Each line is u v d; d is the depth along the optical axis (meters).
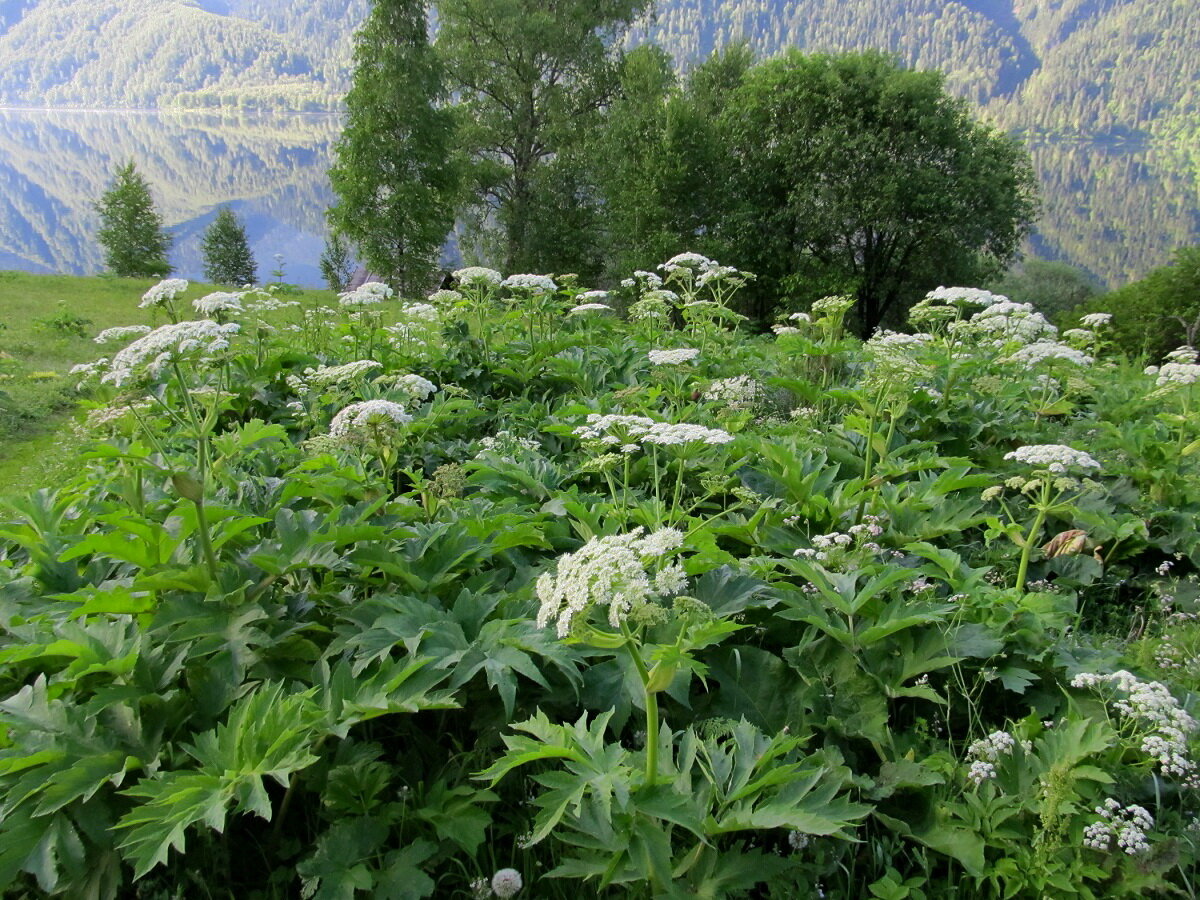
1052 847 2.65
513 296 10.27
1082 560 5.11
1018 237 33.81
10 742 2.86
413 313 10.03
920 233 31.45
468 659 3.02
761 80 33.06
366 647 3.06
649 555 2.59
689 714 3.42
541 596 2.67
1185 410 6.86
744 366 8.91
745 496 4.56
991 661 3.63
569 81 40.66
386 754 3.24
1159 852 2.64
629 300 25.77
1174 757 2.85
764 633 3.89
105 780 2.59
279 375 8.29
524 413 7.89
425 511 4.54
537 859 2.84
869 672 3.48
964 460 5.67
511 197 41.28
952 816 2.97
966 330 8.74
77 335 16.19
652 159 31.23
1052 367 7.60
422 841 2.72
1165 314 21.39
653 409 7.21
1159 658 4.16
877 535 4.80
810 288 31.05
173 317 5.75
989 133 32.88
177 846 2.31
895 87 30.08
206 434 3.88
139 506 3.70
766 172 32.66
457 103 41.12
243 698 3.00
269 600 3.35
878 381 5.44
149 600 3.25
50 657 3.25
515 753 2.66
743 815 2.61
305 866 2.59
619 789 2.47
